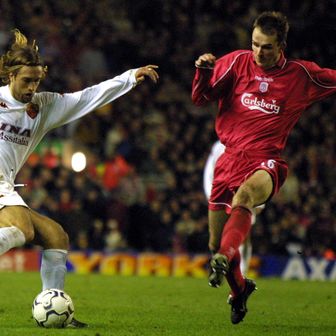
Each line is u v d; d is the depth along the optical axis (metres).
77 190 65.38
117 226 64.38
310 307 36.12
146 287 46.44
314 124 80.12
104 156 74.69
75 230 62.75
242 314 28.11
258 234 64.19
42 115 25.84
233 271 26.98
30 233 24.80
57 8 85.25
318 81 27.22
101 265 60.56
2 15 81.69
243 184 25.52
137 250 65.38
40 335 24.03
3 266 60.44
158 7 86.81
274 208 67.62
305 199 70.44
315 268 60.50
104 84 26.17
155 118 80.12
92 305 35.19
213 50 85.75
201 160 72.75
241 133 27.12
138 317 30.86
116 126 77.06
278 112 26.92
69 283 48.12
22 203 25.25
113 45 84.56
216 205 27.66
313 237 66.12
